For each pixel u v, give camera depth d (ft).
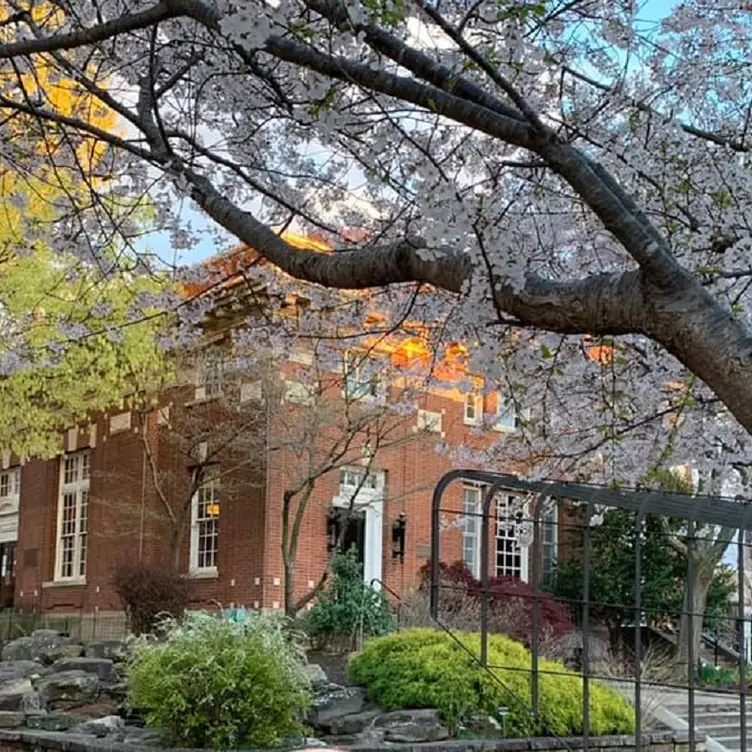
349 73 12.73
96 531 77.00
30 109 17.84
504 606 51.21
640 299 11.10
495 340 14.93
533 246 20.10
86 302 28.78
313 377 44.88
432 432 63.26
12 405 58.49
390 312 23.44
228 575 64.95
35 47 15.07
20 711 38.70
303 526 63.72
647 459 22.45
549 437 21.58
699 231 18.79
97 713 39.60
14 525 88.38
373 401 54.03
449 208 12.89
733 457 23.59
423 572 65.05
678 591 56.34
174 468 70.54
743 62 20.38
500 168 18.88
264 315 26.84
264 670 33.04
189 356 60.13
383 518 67.36
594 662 45.47
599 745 36.24
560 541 62.03
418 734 35.55
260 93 20.24
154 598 57.31
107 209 22.98
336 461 57.16
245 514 64.59
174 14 14.16
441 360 25.61
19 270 42.88
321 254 14.89
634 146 18.89
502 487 21.76
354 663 40.57
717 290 18.04
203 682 32.40
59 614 79.41
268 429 58.49
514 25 13.51
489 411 39.78
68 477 83.71
